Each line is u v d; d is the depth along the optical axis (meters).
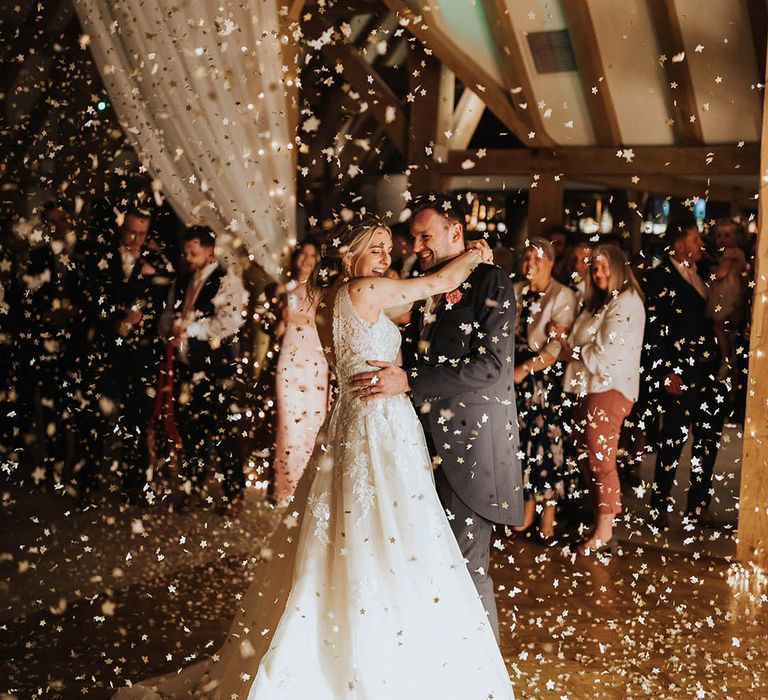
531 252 5.41
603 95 7.95
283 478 5.61
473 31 7.91
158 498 5.64
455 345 3.23
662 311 5.87
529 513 5.48
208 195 5.59
